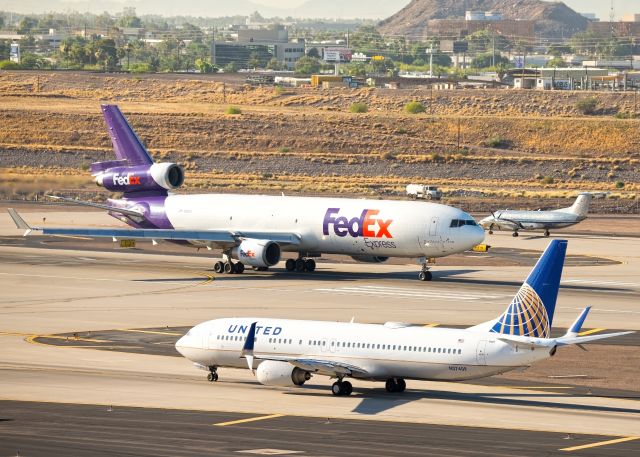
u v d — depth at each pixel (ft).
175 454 560.20
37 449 569.23
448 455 560.20
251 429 618.85
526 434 610.24
